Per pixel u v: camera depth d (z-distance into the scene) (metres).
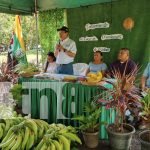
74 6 6.16
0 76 4.10
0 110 3.11
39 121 3.04
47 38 6.76
